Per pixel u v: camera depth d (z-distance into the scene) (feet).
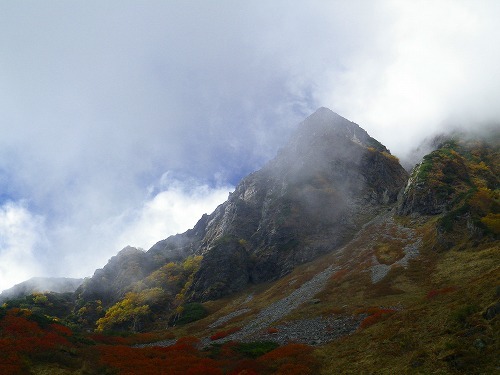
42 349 104.01
